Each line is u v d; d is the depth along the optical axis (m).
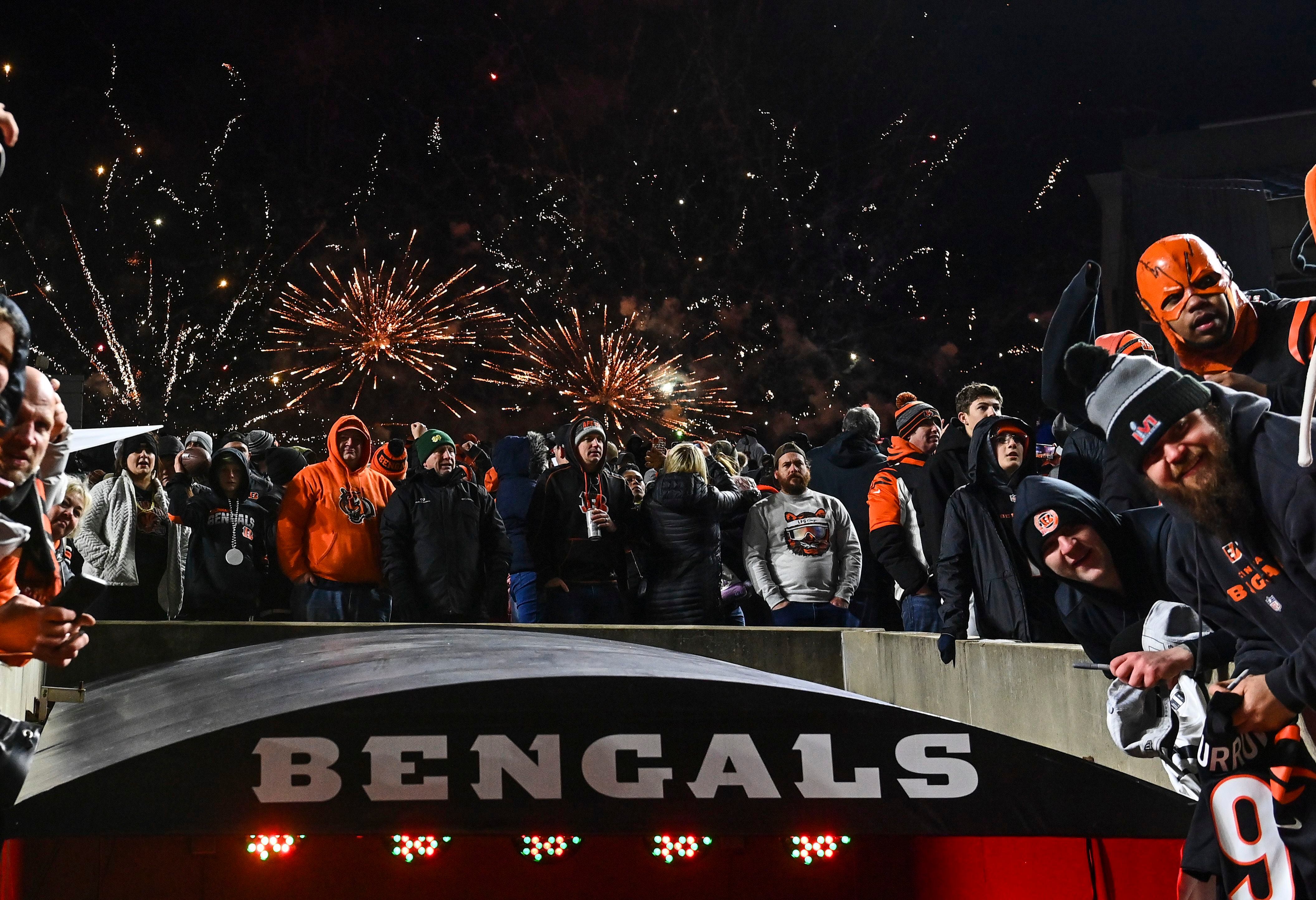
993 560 3.91
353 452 5.35
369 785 2.23
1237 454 1.94
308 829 2.19
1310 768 2.03
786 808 2.30
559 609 5.38
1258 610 2.02
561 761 2.28
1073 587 2.61
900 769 2.32
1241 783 2.00
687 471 5.47
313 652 2.68
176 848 3.38
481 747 2.27
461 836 3.32
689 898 3.54
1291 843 2.00
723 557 6.01
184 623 4.30
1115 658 2.34
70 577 2.98
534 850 3.53
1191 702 2.10
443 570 5.20
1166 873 3.01
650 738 2.30
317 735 2.23
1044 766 2.33
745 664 4.82
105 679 2.75
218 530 5.42
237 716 2.25
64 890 3.28
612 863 3.56
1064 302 2.98
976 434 3.98
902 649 4.47
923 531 4.91
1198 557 2.10
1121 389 2.00
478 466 7.72
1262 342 2.85
